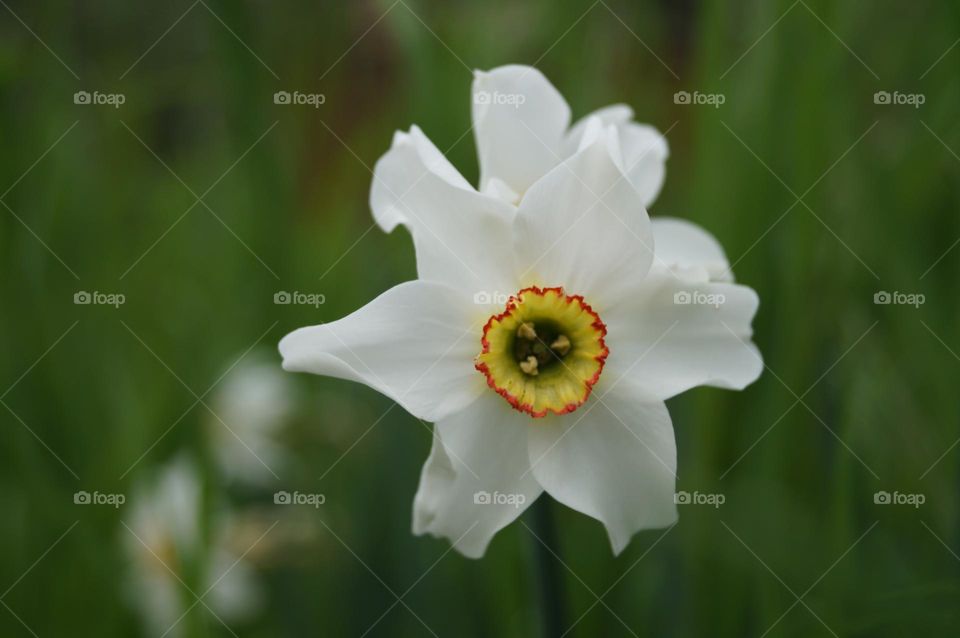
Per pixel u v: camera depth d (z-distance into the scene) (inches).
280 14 12.6
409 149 8.3
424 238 8.3
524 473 8.4
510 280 8.4
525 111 8.7
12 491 10.6
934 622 9.0
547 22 11.5
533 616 9.0
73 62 13.8
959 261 10.5
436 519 8.2
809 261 10.2
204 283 13.2
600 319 8.4
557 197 8.3
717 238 10.3
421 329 8.3
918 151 10.6
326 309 12.1
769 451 10.1
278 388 12.1
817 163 10.2
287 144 12.5
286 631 11.1
